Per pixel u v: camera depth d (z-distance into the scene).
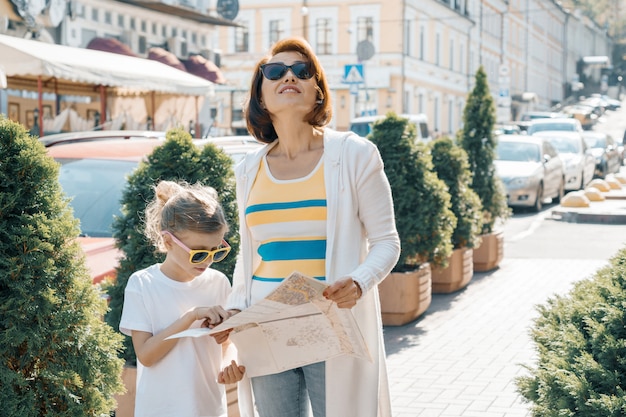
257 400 4.25
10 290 4.22
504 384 7.45
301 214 4.02
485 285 12.37
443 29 58.59
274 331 3.99
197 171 6.62
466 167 11.93
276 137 4.35
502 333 9.38
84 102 22.17
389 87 49.66
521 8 86.00
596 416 4.57
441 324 9.85
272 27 51.59
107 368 4.43
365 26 50.06
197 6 34.91
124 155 9.62
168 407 4.08
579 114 87.56
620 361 4.80
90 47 26.66
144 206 6.51
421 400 7.04
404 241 9.93
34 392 4.18
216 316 4.01
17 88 18.28
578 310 5.44
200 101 24.66
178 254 4.02
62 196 4.55
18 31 23.36
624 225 19.92
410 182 10.06
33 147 4.38
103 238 7.96
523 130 48.34
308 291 3.63
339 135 4.09
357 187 4.02
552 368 4.97
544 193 23.55
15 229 4.23
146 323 4.12
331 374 4.01
